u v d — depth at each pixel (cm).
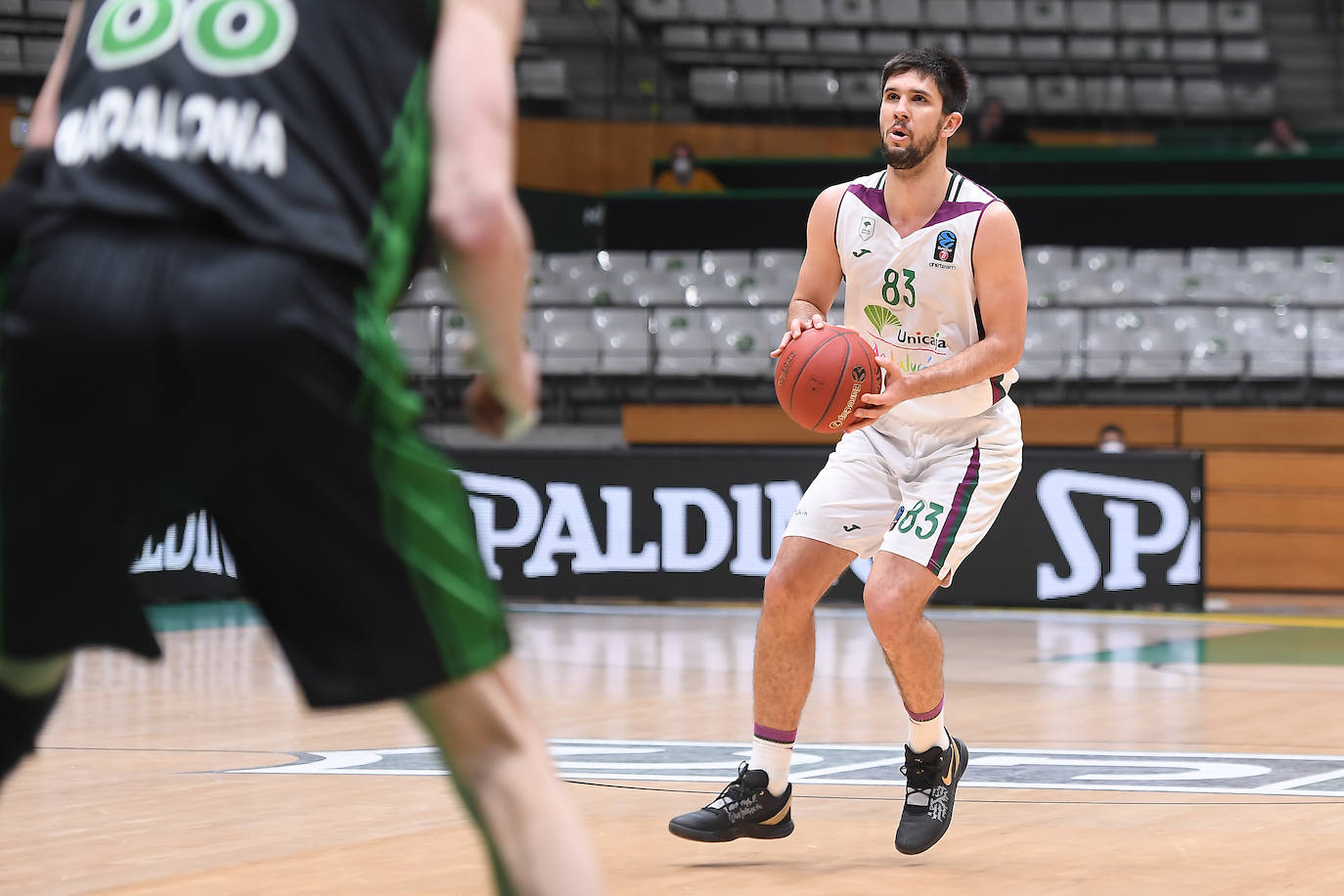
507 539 2566
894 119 874
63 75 409
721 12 4628
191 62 382
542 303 3309
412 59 388
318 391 363
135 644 394
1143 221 3622
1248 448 2981
